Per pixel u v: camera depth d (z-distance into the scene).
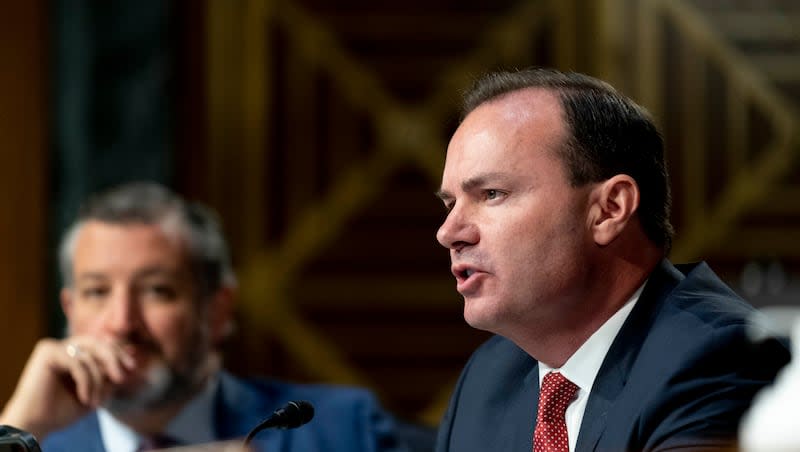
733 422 2.61
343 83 8.59
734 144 8.36
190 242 4.41
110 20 8.40
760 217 8.35
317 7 8.59
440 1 8.59
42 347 4.19
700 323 2.78
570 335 2.89
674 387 2.68
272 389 4.67
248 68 8.52
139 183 8.38
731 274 8.34
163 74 8.42
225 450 3.06
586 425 2.81
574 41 8.47
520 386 3.19
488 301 2.83
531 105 2.86
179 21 8.47
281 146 8.55
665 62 8.39
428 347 8.57
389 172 8.60
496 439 3.12
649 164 2.89
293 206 8.55
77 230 4.46
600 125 2.84
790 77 8.36
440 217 8.60
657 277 2.92
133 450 4.27
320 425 4.56
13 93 8.34
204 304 4.44
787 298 8.30
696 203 8.36
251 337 8.50
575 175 2.81
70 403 4.18
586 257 2.83
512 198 2.81
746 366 2.72
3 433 2.66
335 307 8.57
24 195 8.34
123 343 4.27
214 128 8.48
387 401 8.52
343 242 8.59
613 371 2.83
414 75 8.59
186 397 4.35
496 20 8.55
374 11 8.60
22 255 8.35
